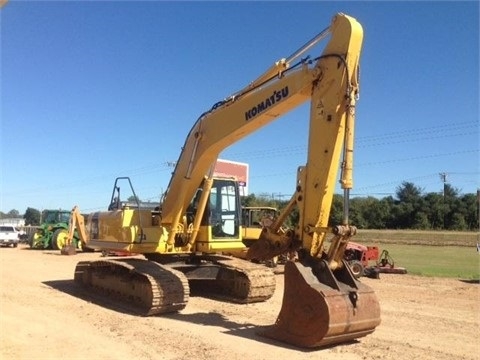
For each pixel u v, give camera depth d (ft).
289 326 25.73
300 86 28.27
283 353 24.17
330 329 23.68
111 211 42.14
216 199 40.81
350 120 25.98
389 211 240.12
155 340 26.81
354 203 244.22
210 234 39.86
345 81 26.30
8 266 66.74
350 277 25.58
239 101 32.81
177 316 33.47
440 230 223.92
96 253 93.25
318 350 24.82
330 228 25.20
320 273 25.41
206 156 35.81
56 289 45.70
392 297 42.75
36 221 297.12
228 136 33.68
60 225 105.81
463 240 158.81
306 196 26.78
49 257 82.84
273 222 28.66
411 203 240.94
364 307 24.98
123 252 38.75
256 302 39.37
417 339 27.84
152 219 40.19
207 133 35.37
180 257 41.11
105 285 40.47
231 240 40.96
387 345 26.25
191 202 40.47
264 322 31.58
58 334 28.19
